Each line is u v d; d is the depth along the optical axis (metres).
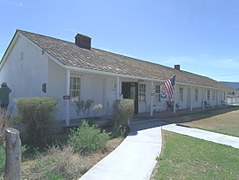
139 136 13.09
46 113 10.30
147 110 23.64
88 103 15.46
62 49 15.91
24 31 16.48
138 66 22.77
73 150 8.83
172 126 17.69
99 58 18.09
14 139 4.45
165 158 8.94
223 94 48.28
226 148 11.23
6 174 4.43
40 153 8.68
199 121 21.70
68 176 6.92
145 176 7.06
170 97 20.17
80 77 16.48
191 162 8.61
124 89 21.31
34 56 15.55
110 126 14.84
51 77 14.77
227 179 7.06
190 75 37.78
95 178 6.82
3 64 18.00
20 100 10.44
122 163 8.23
